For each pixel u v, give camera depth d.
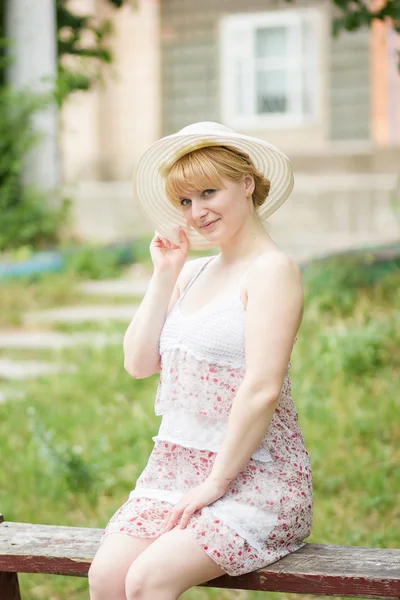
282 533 2.70
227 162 2.75
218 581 2.69
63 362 7.56
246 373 2.63
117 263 11.18
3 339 8.28
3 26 11.34
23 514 4.62
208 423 2.74
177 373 2.78
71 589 3.97
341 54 15.41
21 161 11.41
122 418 6.01
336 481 4.81
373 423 5.50
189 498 2.63
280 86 15.94
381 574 2.61
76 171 15.90
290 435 2.85
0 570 2.89
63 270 10.48
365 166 14.52
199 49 16.28
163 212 3.08
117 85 16.36
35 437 5.41
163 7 16.34
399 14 7.75
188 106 16.47
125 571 2.62
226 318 2.72
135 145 16.36
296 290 2.68
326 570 2.64
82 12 15.66
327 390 6.18
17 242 11.34
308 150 15.76
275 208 3.08
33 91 11.12
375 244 10.80
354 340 6.77
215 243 2.88
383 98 14.97
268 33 15.92
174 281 3.01
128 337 3.02
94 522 4.54
